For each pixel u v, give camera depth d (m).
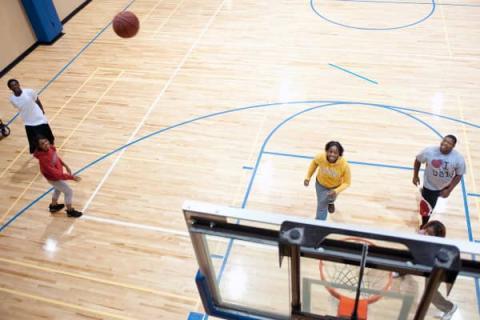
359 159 6.10
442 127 6.48
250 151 6.41
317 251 1.84
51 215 5.79
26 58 9.19
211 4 10.38
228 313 2.94
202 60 8.45
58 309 4.73
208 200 5.78
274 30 9.14
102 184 6.15
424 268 1.72
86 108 7.59
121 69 8.47
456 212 5.30
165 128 6.98
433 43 8.32
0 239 5.54
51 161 5.15
